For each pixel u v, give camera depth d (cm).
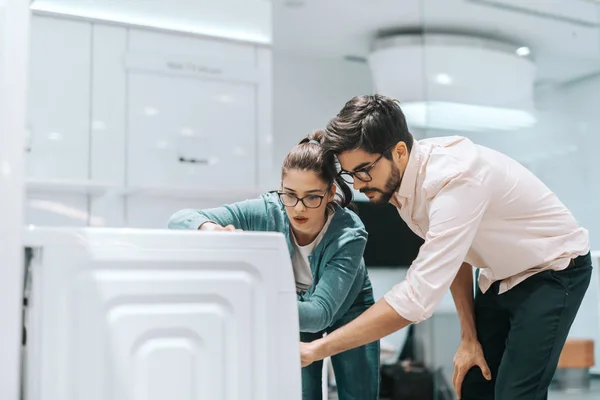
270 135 265
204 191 251
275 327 96
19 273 82
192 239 92
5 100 84
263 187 264
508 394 149
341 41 313
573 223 148
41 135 228
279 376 96
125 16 242
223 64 257
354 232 149
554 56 324
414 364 312
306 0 296
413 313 119
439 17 320
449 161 131
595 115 324
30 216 225
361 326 121
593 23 326
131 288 88
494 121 321
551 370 149
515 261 145
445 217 124
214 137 255
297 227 149
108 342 87
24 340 88
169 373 90
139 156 242
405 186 135
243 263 95
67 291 85
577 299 147
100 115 237
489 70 322
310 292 152
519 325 148
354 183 139
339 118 134
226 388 93
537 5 325
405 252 298
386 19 312
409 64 321
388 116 133
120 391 87
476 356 163
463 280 168
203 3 253
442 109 318
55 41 230
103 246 87
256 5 264
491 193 138
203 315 92
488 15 323
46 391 83
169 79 247
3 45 85
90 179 234
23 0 87
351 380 164
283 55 299
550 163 320
